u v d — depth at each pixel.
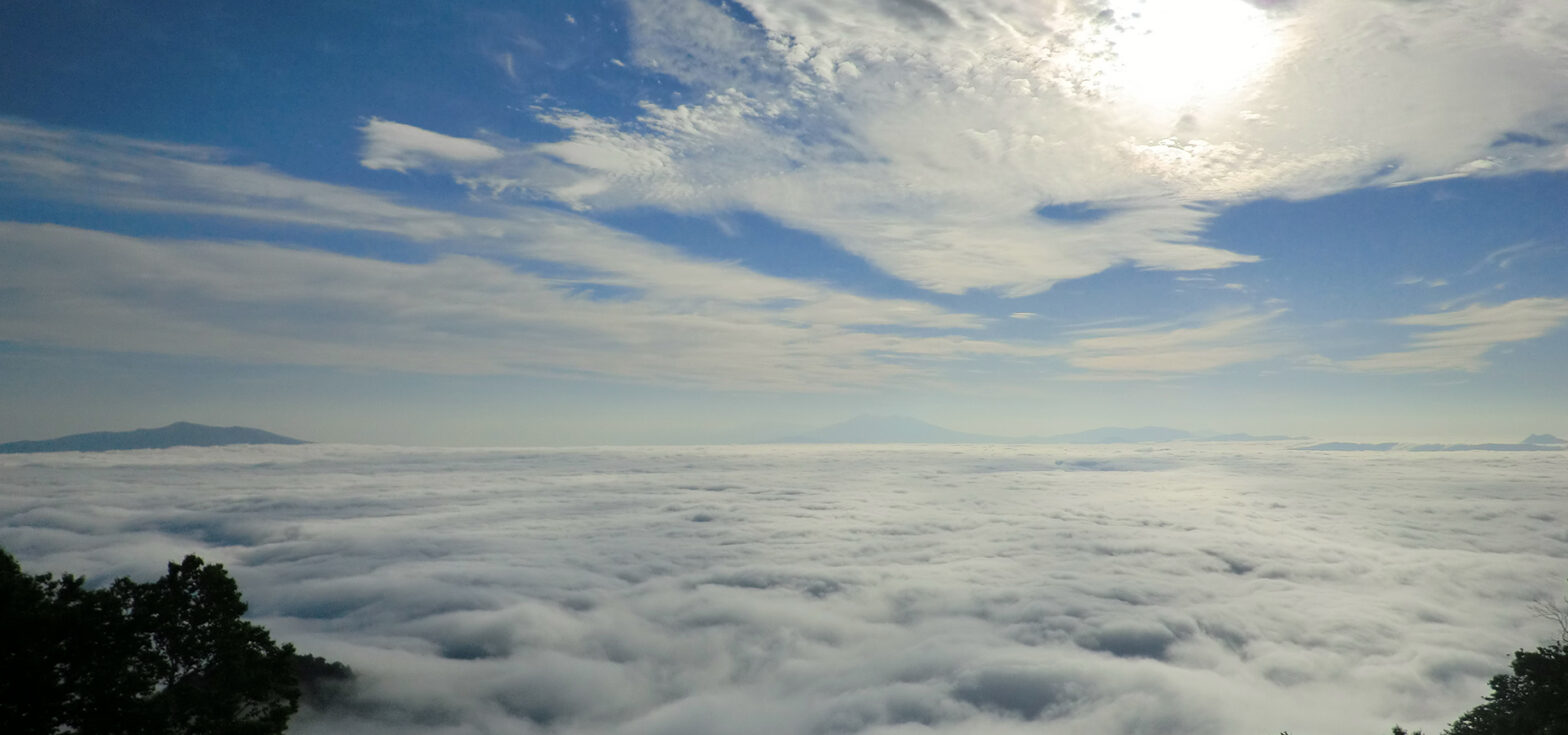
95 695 17.80
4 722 16.80
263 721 20.45
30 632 17.48
